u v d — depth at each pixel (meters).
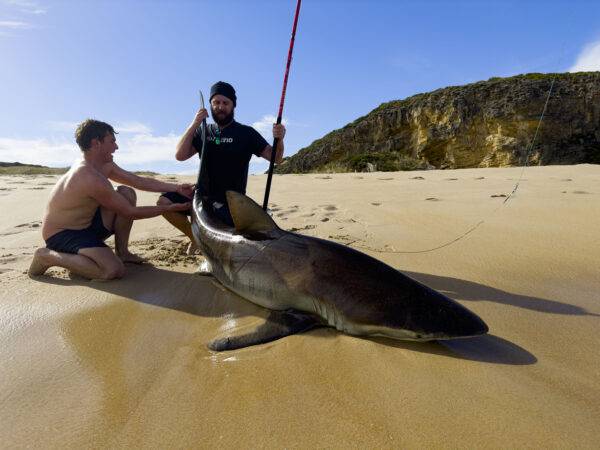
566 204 6.80
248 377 2.41
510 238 5.11
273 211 6.95
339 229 5.69
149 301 3.53
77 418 2.09
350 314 2.90
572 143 32.91
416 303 2.82
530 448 1.81
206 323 3.16
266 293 3.35
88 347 2.78
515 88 34.94
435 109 36.78
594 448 1.80
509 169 13.80
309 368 2.48
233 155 4.68
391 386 2.27
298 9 4.21
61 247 4.02
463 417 2.01
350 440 1.89
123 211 4.17
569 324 3.00
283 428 1.98
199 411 2.12
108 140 4.25
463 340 2.78
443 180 10.92
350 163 36.25
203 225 4.08
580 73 35.59
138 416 2.09
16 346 2.80
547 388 2.23
